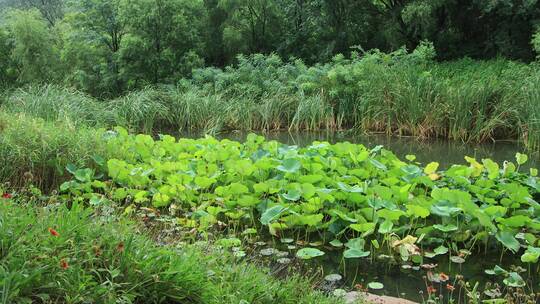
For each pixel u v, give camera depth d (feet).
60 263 7.57
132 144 22.08
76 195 17.83
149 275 8.32
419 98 35.81
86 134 21.30
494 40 50.60
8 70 50.26
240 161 17.57
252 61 49.19
